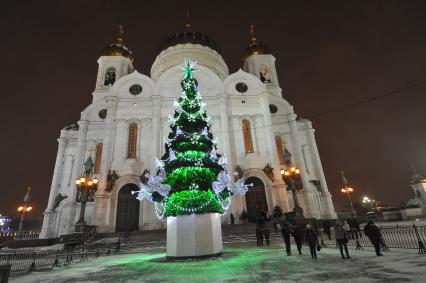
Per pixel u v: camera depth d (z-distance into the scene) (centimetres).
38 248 2242
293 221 2441
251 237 2292
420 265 804
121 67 4409
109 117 3434
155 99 3534
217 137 3481
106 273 1030
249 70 4681
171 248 1284
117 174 3189
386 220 3609
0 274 804
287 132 3850
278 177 3312
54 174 3459
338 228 1077
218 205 1351
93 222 2895
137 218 3084
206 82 3775
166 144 1495
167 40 4756
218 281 764
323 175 3772
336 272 796
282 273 830
